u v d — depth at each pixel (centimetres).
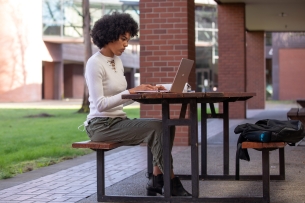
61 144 1111
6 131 1438
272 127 486
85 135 1318
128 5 4047
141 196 496
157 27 984
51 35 4097
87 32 2300
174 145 994
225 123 620
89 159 859
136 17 4028
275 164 732
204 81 4816
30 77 4012
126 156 861
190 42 999
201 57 4819
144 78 988
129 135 491
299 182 594
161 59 983
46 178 668
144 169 719
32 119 1927
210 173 664
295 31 2388
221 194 534
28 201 524
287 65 4131
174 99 473
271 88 4347
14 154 932
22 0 3900
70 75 5191
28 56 3984
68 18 4106
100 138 500
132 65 6022
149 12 985
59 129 1497
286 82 4134
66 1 4091
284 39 4119
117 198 501
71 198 534
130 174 677
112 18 501
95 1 4019
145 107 993
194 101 473
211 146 975
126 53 5806
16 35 3891
